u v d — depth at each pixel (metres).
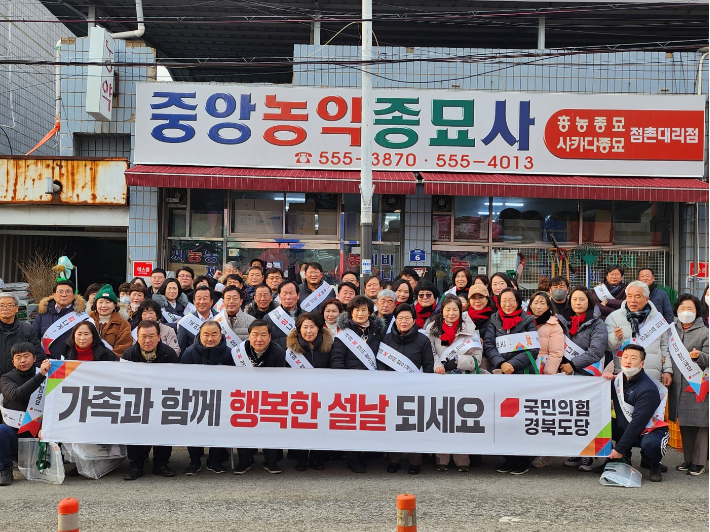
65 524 3.70
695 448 7.09
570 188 12.41
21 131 16.25
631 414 6.75
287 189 12.52
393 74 13.22
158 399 6.77
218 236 13.46
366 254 10.73
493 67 13.25
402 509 3.91
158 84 12.80
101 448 6.81
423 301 7.50
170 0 15.35
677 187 12.52
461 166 12.90
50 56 18.09
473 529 5.35
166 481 6.72
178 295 9.02
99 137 13.82
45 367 6.69
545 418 6.83
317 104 12.88
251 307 8.01
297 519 5.55
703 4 13.62
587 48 13.10
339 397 6.83
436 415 6.83
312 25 15.79
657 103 12.98
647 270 9.19
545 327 7.23
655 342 7.38
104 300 7.59
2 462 6.58
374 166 12.87
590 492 6.38
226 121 12.82
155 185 12.29
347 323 7.07
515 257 13.57
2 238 14.10
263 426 6.80
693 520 5.59
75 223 13.20
